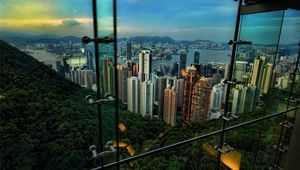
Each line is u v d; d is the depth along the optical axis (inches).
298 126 87.3
